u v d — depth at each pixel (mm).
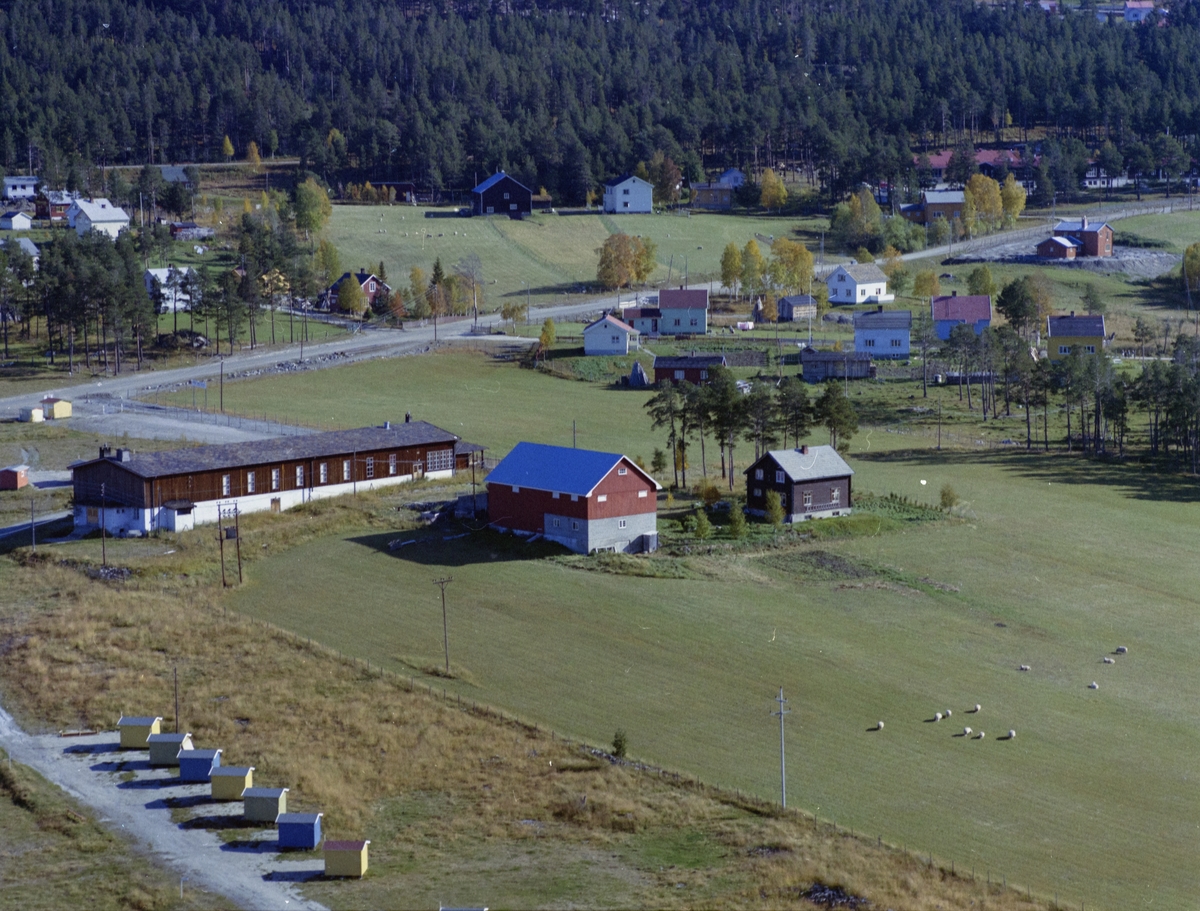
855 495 112625
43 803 60281
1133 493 118500
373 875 54469
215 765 62625
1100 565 97938
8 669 74812
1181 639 84188
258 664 75875
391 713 69812
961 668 78375
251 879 54094
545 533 97625
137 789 61875
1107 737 70188
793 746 67875
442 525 101438
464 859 55844
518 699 72625
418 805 60719
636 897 52688
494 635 81062
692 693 73812
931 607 87875
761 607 86500
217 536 98688
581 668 76688
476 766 64438
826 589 90375
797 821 59531
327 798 60750
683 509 107250
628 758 65625
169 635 79812
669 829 58562
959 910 52062
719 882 53844
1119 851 58750
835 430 118312
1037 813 61969
